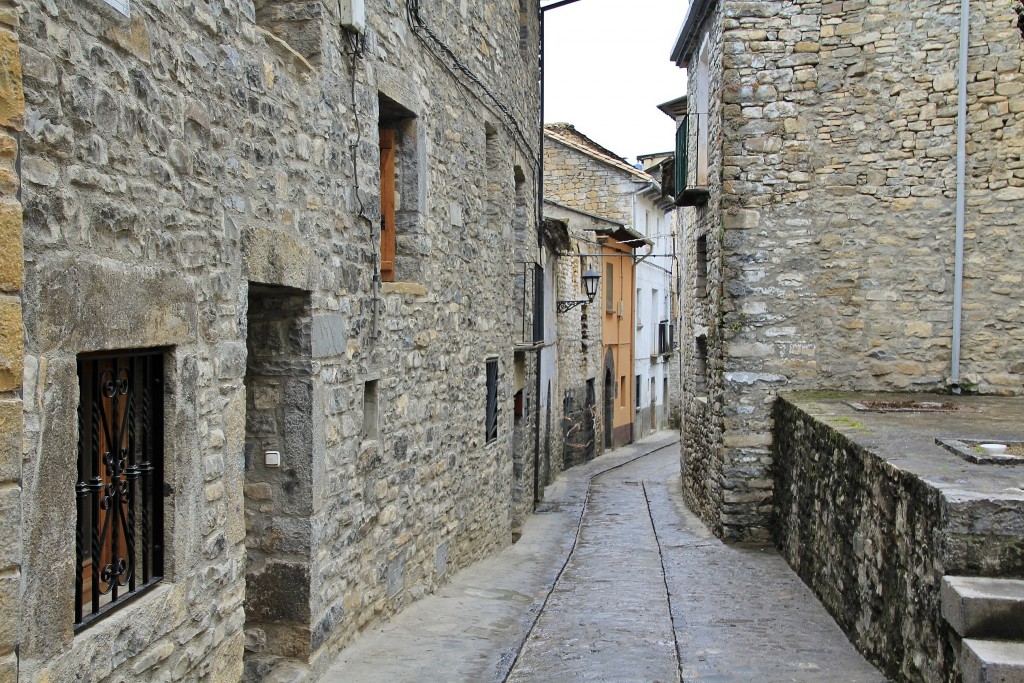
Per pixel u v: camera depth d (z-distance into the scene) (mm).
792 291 9719
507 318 9391
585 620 6277
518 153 9812
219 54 3488
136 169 2910
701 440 11531
